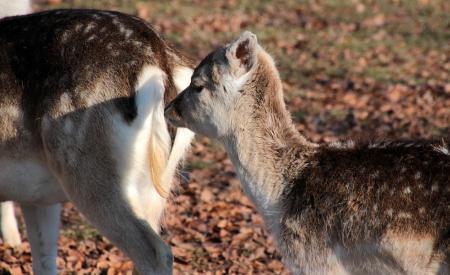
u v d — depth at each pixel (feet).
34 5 101.50
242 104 31.83
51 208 37.60
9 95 33.83
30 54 33.99
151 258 33.14
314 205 30.37
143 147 33.42
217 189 55.36
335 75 83.15
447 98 75.36
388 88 78.23
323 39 96.27
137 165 33.42
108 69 33.32
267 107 31.83
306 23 102.89
